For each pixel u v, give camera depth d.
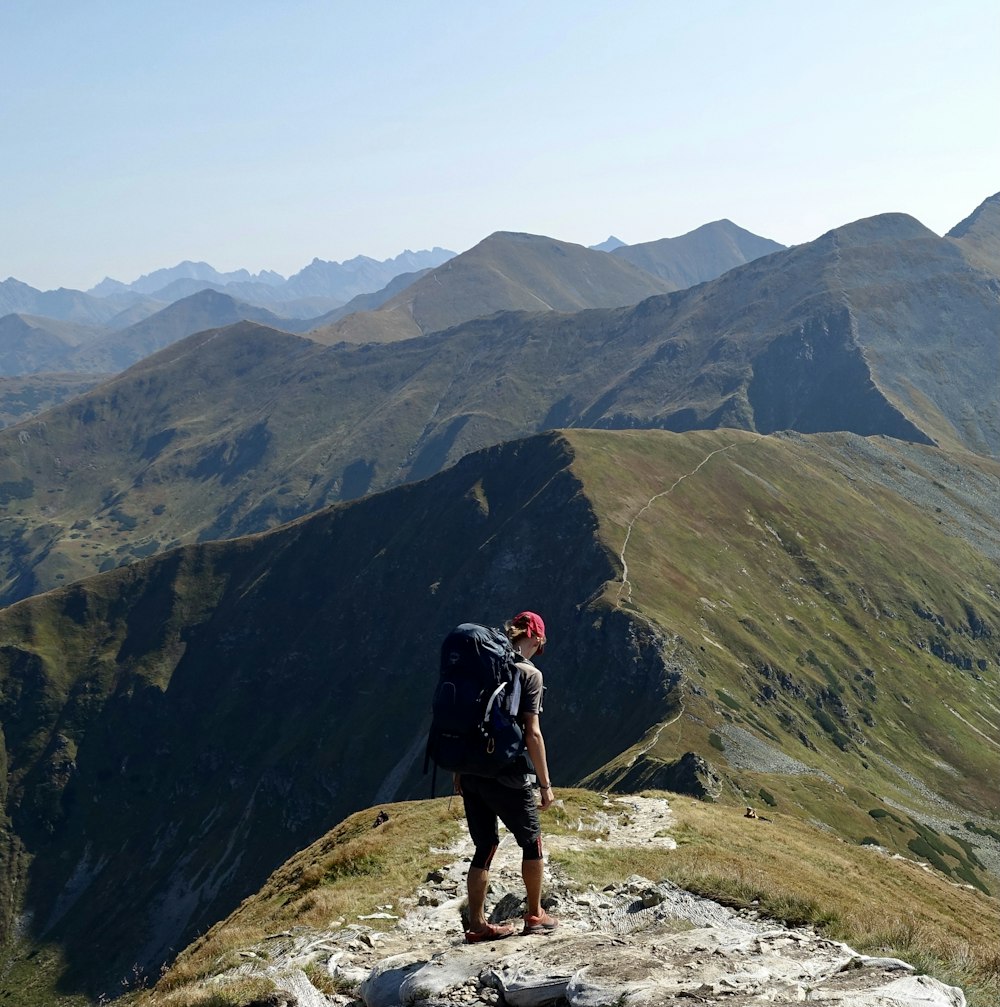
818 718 153.00
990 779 155.75
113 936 185.25
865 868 32.84
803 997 6.70
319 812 191.88
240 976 11.22
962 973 9.13
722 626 164.12
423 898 14.57
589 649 153.88
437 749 8.45
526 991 7.41
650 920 10.62
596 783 106.69
